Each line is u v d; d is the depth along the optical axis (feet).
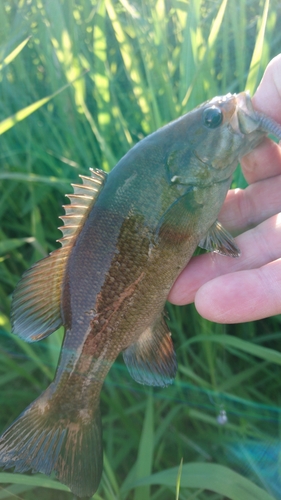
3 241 0.74
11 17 1.02
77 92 0.82
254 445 0.68
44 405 0.52
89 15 0.99
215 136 0.55
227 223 0.71
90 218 0.53
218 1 0.88
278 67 0.60
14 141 1.01
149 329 0.57
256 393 0.72
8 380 0.71
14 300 0.52
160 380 0.57
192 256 0.63
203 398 0.73
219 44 0.97
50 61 0.89
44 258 0.52
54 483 0.52
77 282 0.53
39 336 0.53
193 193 0.55
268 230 0.62
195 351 0.79
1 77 0.86
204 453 0.69
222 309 0.55
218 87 0.93
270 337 0.75
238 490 0.53
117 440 0.69
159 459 0.68
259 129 0.56
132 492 0.65
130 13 0.79
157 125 0.76
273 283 0.55
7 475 0.51
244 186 0.76
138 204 0.53
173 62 0.96
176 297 0.62
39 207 0.92
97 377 0.55
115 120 0.84
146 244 0.53
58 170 0.88
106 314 0.54
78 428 0.53
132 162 0.54
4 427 0.71
